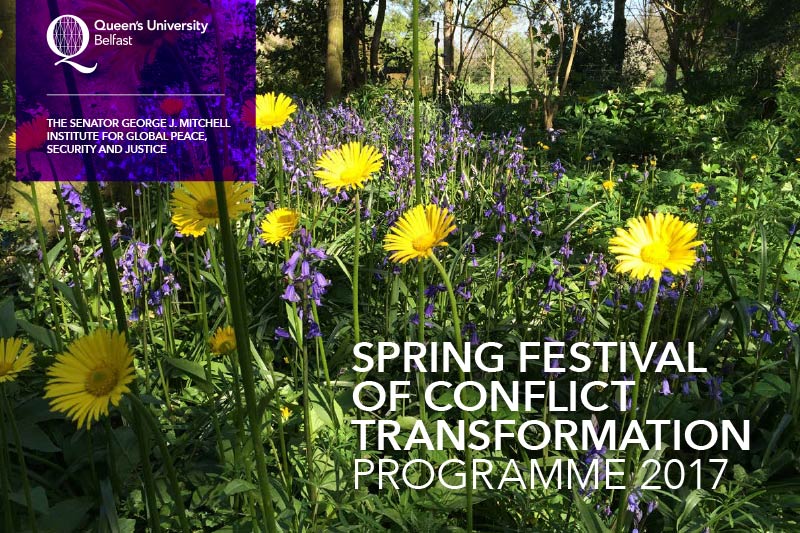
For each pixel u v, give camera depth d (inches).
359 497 80.0
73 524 78.8
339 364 114.1
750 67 581.9
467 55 512.7
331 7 488.7
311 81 717.3
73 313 133.7
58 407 45.3
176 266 146.2
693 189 252.1
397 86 538.0
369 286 140.6
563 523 84.8
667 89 633.0
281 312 128.3
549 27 436.5
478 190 216.5
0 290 140.7
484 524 87.5
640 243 54.8
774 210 198.5
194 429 90.9
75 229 123.9
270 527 58.0
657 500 83.7
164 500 83.6
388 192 201.2
